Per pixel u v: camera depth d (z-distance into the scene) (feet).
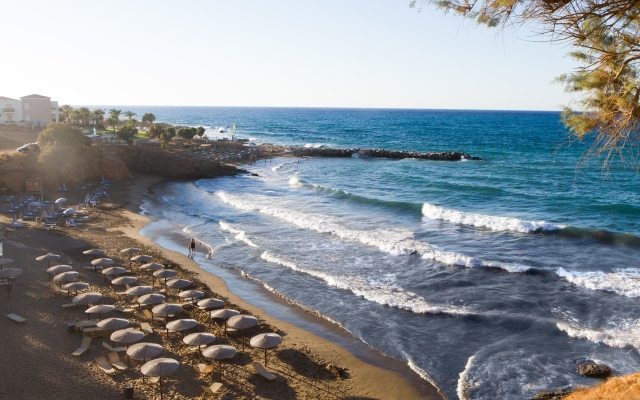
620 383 42.32
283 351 62.18
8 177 163.02
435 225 130.41
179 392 51.55
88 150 199.21
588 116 28.30
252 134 530.27
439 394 53.98
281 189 195.52
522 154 336.29
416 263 97.60
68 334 62.85
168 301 76.74
